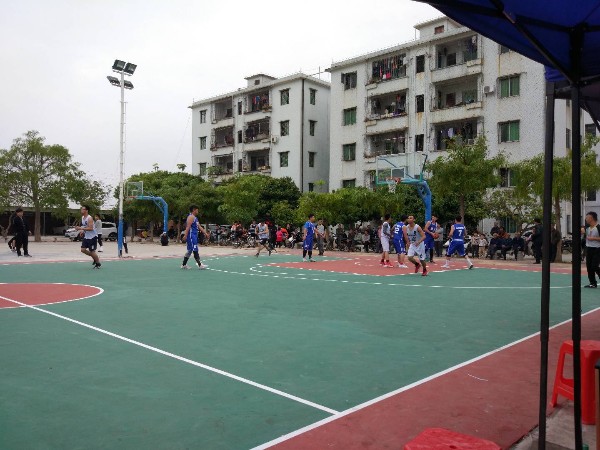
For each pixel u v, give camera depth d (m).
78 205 38.66
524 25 2.92
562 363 4.08
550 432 3.54
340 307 8.64
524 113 29.11
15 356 5.30
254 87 45.12
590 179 19.06
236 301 9.19
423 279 13.36
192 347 5.75
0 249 26.39
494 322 7.43
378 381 4.59
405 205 29.58
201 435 3.39
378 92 36.28
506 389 4.41
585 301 9.62
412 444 2.52
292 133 42.44
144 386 4.38
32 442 3.26
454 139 25.67
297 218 30.05
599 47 3.26
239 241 31.66
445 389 4.39
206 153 51.03
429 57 33.38
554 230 19.88
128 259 19.91
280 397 4.14
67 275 13.61
